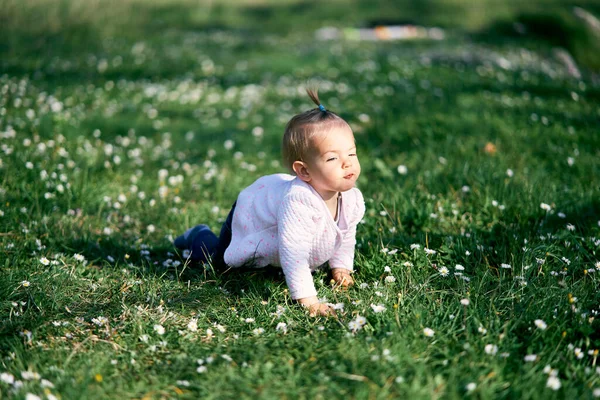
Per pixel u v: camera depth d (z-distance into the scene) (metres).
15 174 5.88
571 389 2.90
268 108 10.05
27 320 3.64
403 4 26.64
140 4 25.08
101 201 5.68
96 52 15.38
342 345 3.20
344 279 4.07
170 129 8.84
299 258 3.71
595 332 3.46
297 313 3.68
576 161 6.47
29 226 4.95
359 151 7.36
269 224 3.93
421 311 3.52
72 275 4.24
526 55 15.76
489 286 4.00
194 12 24.59
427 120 8.16
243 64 14.13
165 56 15.07
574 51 17.53
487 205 5.16
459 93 10.29
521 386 2.89
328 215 3.78
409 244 4.55
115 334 3.53
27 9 20.75
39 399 2.76
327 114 3.69
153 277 4.23
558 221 4.96
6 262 4.32
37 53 14.83
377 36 19.64
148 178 6.55
